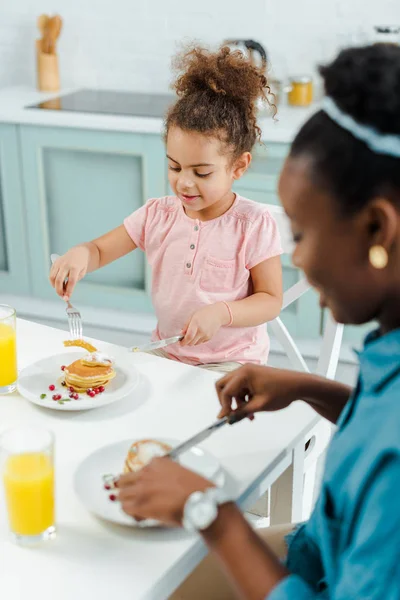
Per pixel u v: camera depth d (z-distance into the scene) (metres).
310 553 1.01
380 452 0.75
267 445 1.15
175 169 1.67
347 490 0.81
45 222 3.17
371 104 0.72
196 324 1.52
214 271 1.79
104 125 2.89
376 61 0.74
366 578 0.74
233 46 2.99
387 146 0.72
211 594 1.12
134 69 3.40
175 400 1.27
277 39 3.17
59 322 3.35
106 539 0.95
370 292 0.80
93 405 1.22
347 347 2.99
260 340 1.83
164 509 0.86
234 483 1.06
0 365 1.28
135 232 1.87
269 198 2.79
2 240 3.29
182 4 3.24
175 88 1.72
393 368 0.81
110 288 3.18
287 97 3.06
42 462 0.91
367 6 3.03
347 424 0.86
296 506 1.30
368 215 0.75
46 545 0.94
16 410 1.24
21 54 3.51
